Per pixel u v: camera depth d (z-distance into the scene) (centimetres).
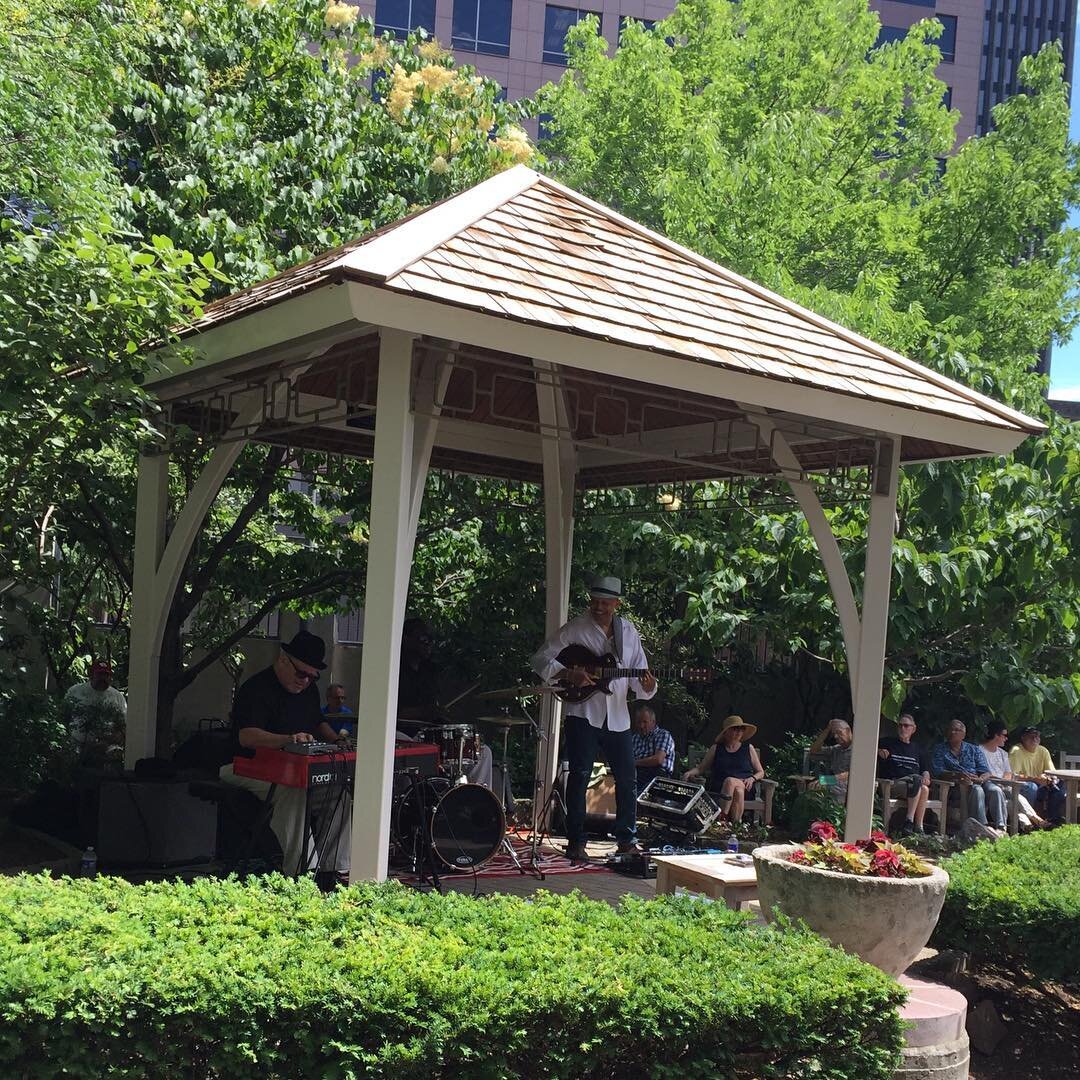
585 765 827
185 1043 315
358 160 1242
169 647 942
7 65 827
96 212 808
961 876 623
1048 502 1098
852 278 2095
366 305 509
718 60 2256
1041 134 2258
